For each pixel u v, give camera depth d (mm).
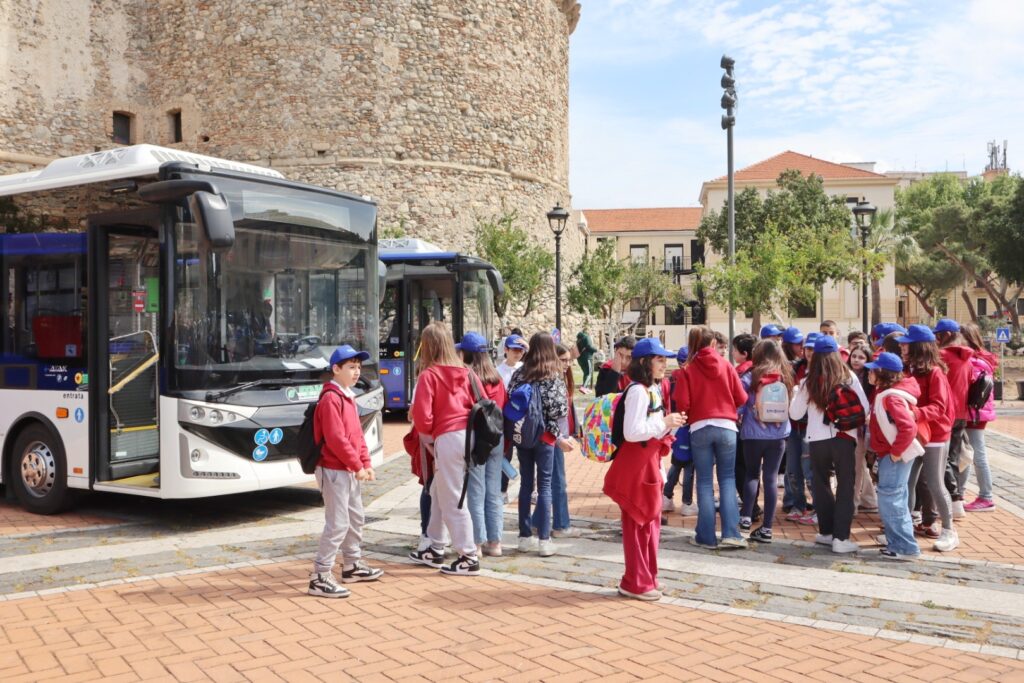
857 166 63125
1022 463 12078
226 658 4637
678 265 63375
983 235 48812
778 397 7238
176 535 7781
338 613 5430
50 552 7090
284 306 8508
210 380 7855
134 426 8602
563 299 34344
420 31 26750
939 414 6945
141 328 8312
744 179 54500
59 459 8586
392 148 26312
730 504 7141
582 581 6203
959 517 8219
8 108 23656
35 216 8883
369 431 9203
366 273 9445
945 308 73000
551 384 6965
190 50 26703
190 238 7871
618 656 4676
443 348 6504
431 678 4359
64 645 4848
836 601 5695
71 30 25266
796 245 29406
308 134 25766
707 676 4398
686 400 7199
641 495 5695
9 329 9031
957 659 4641
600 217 66625
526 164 30000
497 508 6961
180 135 27078
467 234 27578
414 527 8047
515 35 29438
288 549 7199
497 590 5969
